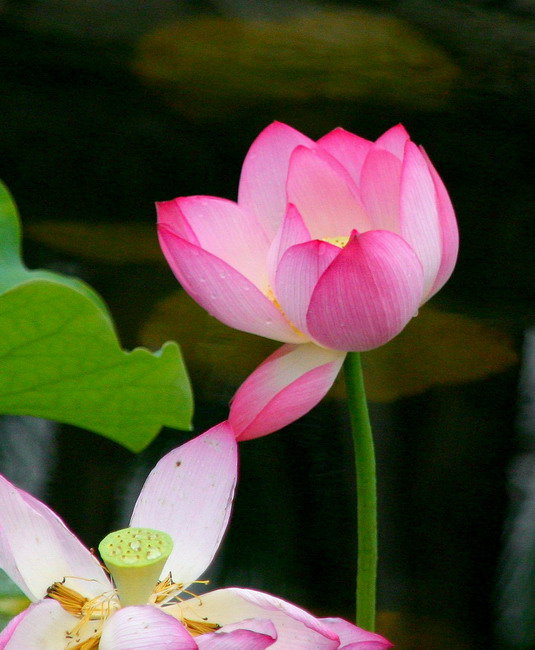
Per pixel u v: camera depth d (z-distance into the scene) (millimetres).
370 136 8664
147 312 6492
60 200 8695
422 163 3225
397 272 3197
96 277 7074
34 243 7758
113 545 3053
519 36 8383
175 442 5582
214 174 8812
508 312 7152
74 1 8320
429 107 8383
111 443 5562
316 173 3305
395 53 8211
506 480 5500
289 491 5199
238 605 3061
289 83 8258
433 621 4504
